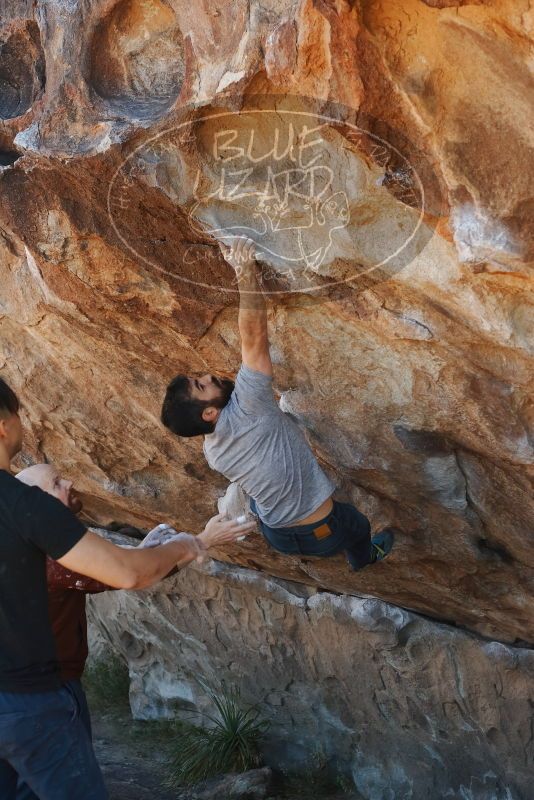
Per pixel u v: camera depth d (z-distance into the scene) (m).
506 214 2.42
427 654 5.71
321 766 6.92
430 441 3.75
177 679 7.96
